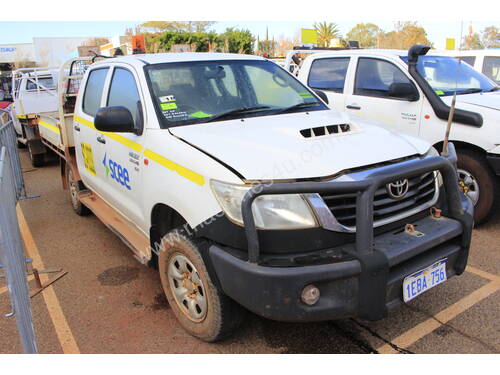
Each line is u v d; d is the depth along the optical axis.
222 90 3.61
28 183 7.89
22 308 2.59
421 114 5.06
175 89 3.46
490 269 3.93
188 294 2.99
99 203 4.90
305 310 2.28
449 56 5.97
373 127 3.25
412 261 2.62
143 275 4.07
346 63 6.15
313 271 2.24
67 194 6.97
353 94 5.94
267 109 3.58
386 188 2.61
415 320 3.20
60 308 3.54
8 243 2.58
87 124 4.50
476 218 4.79
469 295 3.50
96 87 4.50
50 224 5.55
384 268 2.34
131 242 3.65
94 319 3.36
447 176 2.78
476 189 4.73
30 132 8.83
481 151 4.67
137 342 3.04
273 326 3.17
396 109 5.35
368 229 2.34
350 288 2.34
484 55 8.78
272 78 3.99
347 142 2.84
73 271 4.20
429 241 2.58
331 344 2.96
